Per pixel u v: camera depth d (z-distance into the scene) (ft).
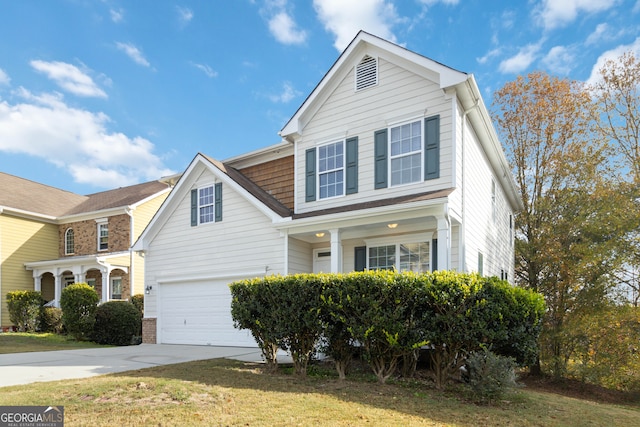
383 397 20.48
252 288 27.58
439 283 22.43
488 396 21.08
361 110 38.55
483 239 42.34
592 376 40.11
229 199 44.60
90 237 75.20
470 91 33.81
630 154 60.44
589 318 41.73
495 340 22.20
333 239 35.60
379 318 22.54
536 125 72.18
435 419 17.49
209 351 38.19
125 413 16.55
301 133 42.11
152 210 74.90
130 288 68.44
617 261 41.75
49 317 62.59
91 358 33.42
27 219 75.15
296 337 25.79
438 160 33.65
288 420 16.16
